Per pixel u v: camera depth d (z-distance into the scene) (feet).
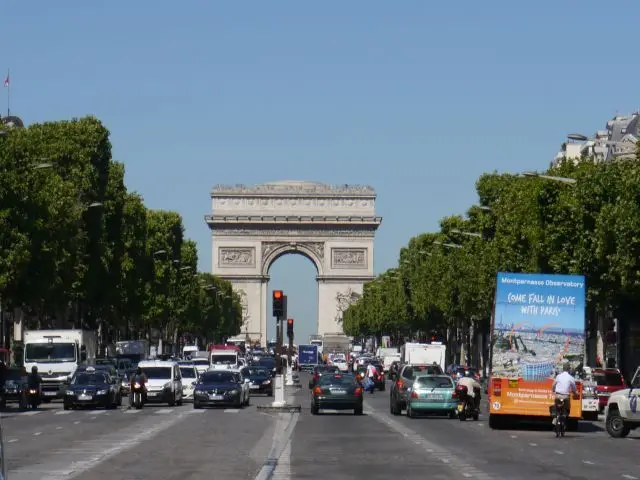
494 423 252.62
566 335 246.47
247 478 143.23
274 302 333.83
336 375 318.24
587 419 303.07
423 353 533.14
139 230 573.74
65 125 478.59
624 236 301.84
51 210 396.16
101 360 466.70
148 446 196.85
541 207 363.76
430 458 174.19
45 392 403.54
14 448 191.83
